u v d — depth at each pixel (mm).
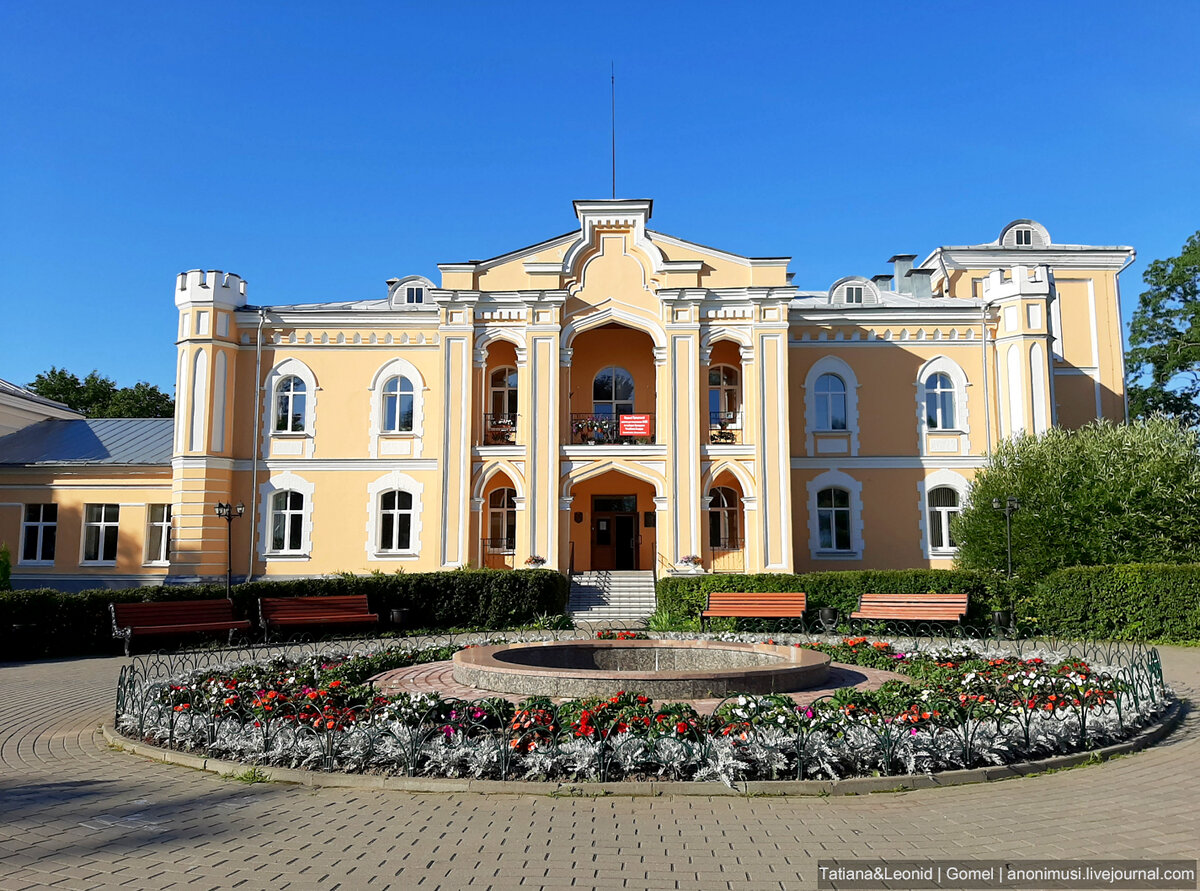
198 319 27688
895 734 8117
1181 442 22047
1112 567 19266
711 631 19891
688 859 6004
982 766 8242
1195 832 6508
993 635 19047
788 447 26609
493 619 21516
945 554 28234
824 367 29047
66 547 28203
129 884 5559
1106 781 8000
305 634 19562
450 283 27516
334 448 28281
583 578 26797
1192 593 18516
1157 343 40844
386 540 28094
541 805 7305
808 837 6465
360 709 9148
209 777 8320
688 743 7914
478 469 26734
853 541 28219
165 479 28375
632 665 13195
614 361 31188
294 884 5555
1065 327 34688
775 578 21672
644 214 27875
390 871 5781
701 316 27422
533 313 27125
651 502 30969
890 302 32031
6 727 10727
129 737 9727
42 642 17156
